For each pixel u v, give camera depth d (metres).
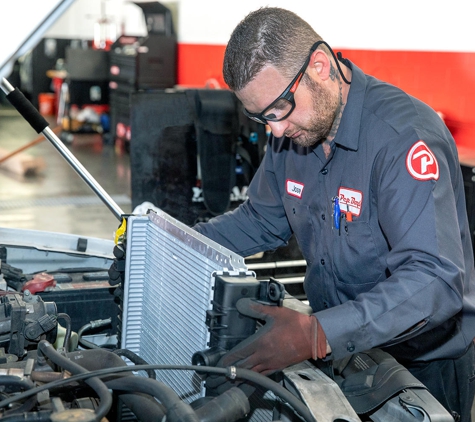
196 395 1.20
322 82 1.30
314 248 1.66
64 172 7.09
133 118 2.98
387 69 5.10
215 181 3.10
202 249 1.18
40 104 10.92
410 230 1.28
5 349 1.36
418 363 1.63
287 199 1.69
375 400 1.19
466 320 1.60
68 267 1.99
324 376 1.15
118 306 1.65
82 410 0.97
